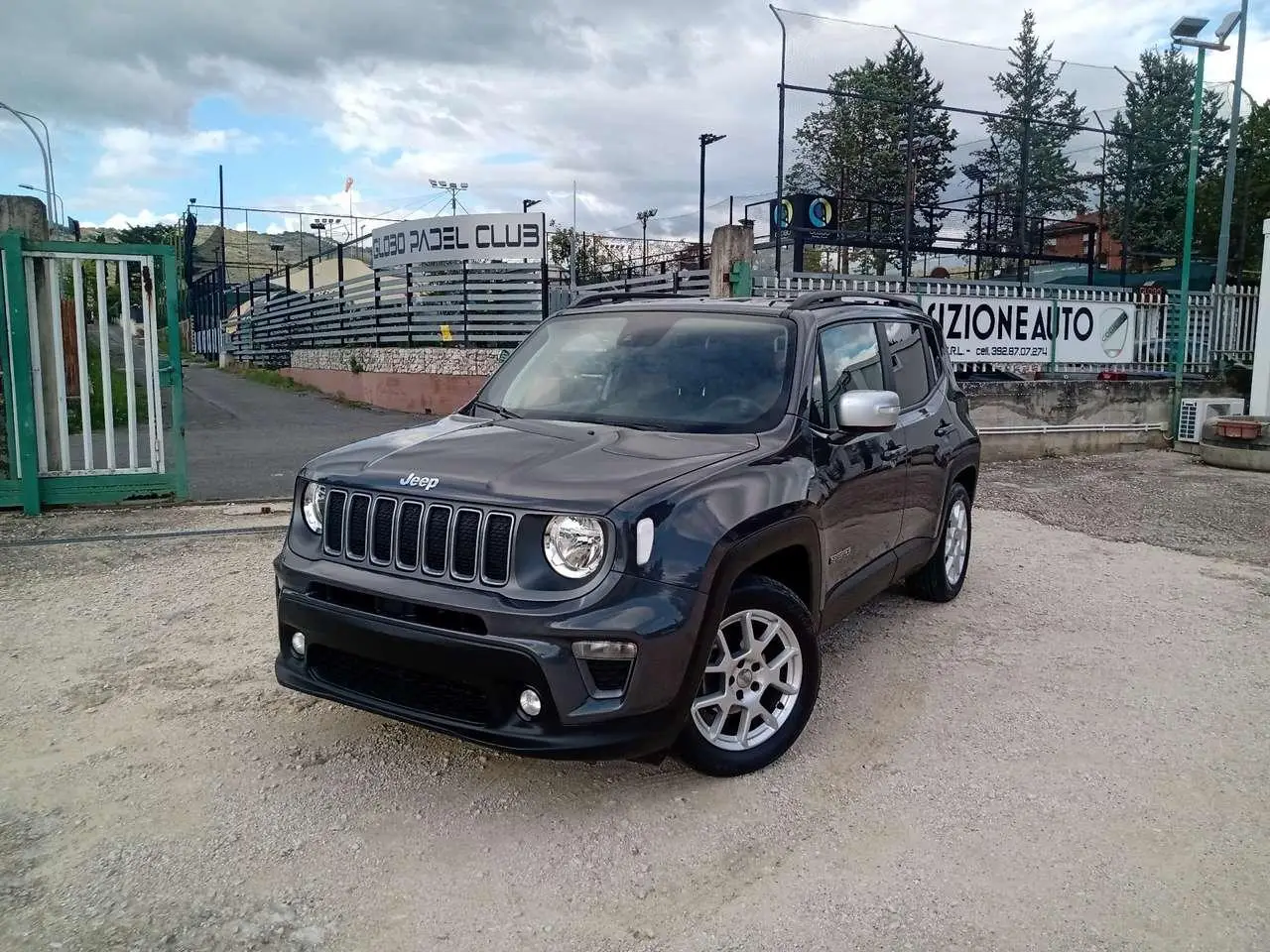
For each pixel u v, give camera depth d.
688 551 3.33
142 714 4.26
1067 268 20.12
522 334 17.30
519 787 3.69
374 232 20.53
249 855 3.21
